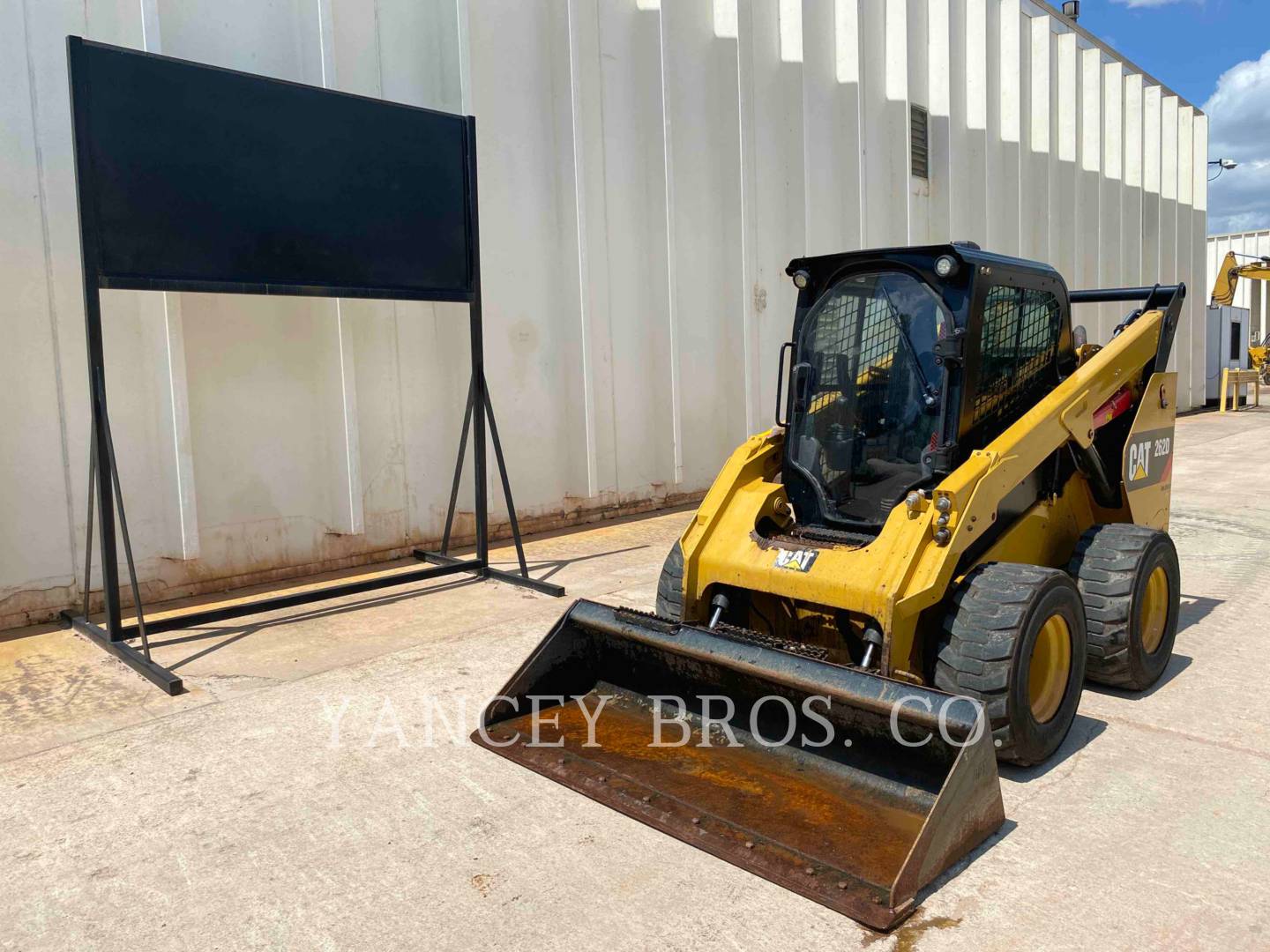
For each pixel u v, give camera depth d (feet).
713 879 9.61
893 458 13.16
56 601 19.20
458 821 10.88
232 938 8.87
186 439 20.02
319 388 22.72
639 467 30.14
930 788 10.35
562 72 26.45
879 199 37.29
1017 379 13.97
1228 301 72.54
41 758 12.74
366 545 23.88
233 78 17.44
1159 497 16.71
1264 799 11.09
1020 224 44.62
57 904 9.48
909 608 11.21
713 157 31.07
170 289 16.92
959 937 8.59
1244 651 16.31
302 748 12.91
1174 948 8.39
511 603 20.12
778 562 12.65
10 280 18.24
